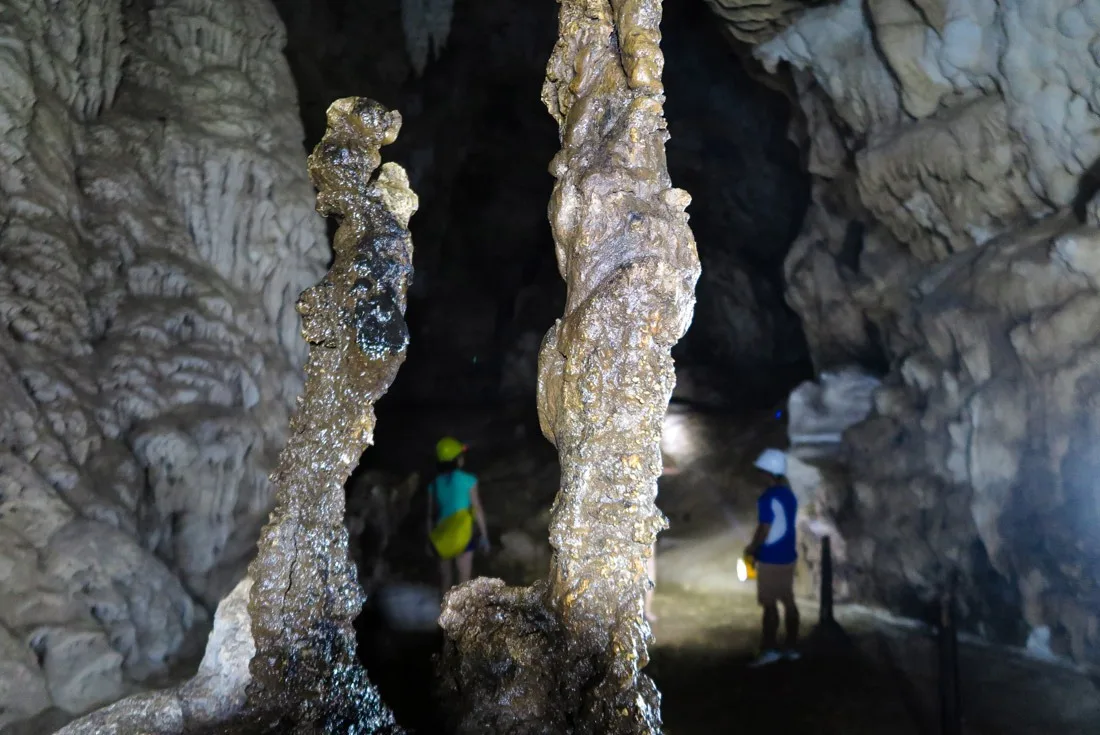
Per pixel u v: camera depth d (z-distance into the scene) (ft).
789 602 17.75
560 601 5.69
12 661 10.90
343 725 5.97
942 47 18.72
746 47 25.50
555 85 6.83
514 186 48.55
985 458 17.67
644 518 5.59
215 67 21.31
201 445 16.29
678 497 30.40
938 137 19.56
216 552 16.70
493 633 5.84
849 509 22.22
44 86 16.90
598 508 5.61
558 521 5.67
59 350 15.01
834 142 24.36
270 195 20.62
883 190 21.94
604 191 5.93
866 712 14.29
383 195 6.46
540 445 36.37
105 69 18.84
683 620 20.51
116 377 15.84
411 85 42.73
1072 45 16.38
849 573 21.85
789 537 17.80
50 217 15.80
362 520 24.20
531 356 46.93
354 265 6.19
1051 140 17.58
